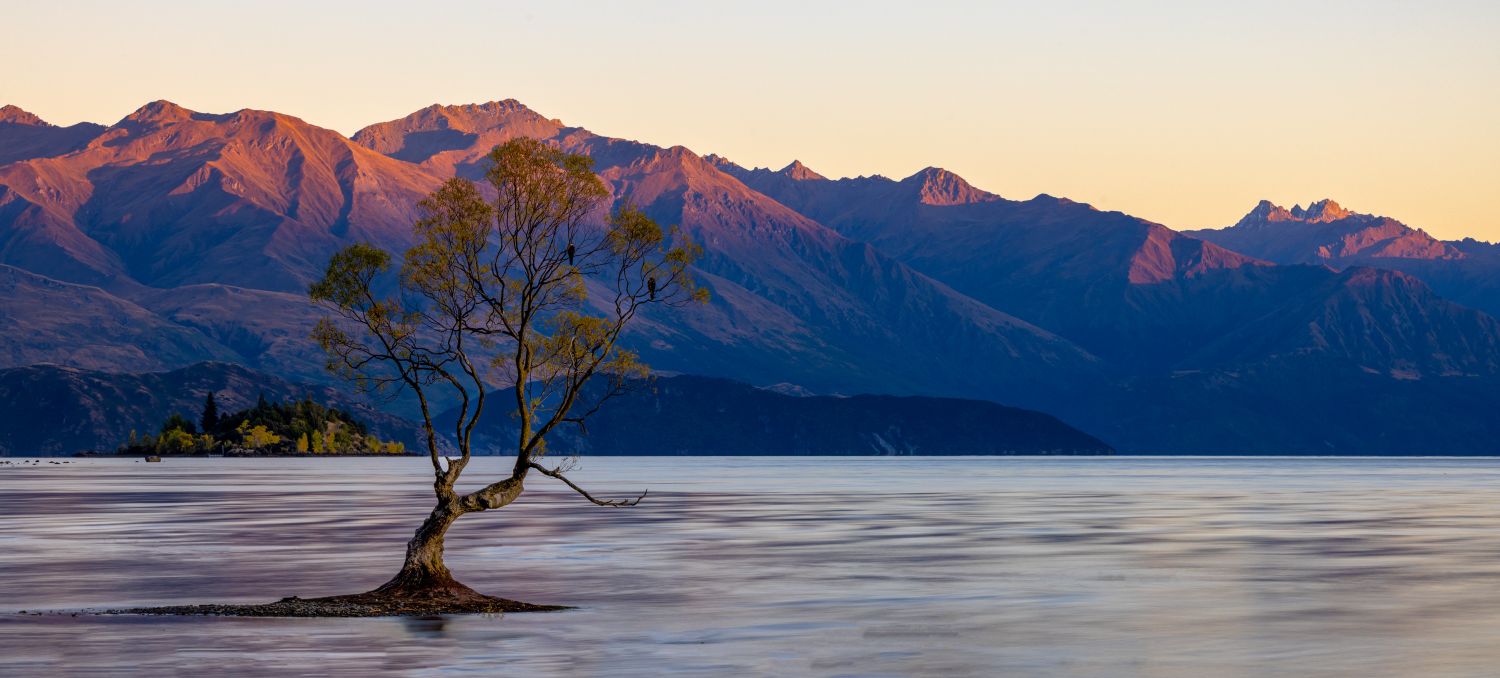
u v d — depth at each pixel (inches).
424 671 1585.9
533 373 2126.0
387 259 2111.2
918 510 5093.5
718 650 1747.0
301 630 1870.1
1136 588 2433.6
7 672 1563.7
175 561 2896.2
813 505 5482.3
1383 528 4040.4
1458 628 1952.5
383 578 2551.7
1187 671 1621.6
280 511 4928.6
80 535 3683.6
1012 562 2903.5
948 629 1931.6
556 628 1915.6
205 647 1728.6
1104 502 5831.7
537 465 2129.7
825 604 2203.5
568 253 2133.4
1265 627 1961.1
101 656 1663.4
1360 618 2058.3
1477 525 4178.2
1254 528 4025.6
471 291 2112.5
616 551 3161.9
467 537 3580.2
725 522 4254.4
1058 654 1736.0
